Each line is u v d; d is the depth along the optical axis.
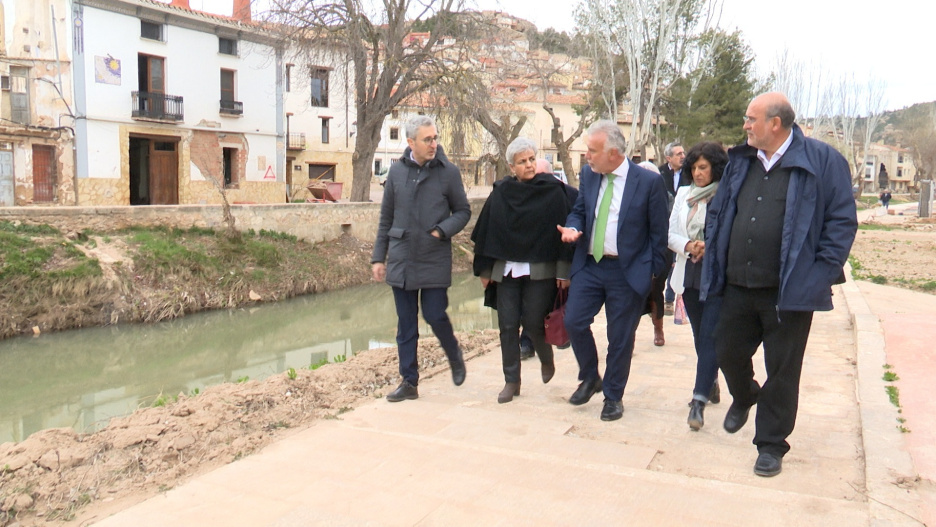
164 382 11.11
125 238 16.75
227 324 15.20
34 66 24.56
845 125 69.19
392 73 24.77
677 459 4.15
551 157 62.66
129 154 28.28
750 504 3.31
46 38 24.70
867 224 30.39
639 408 5.33
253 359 12.52
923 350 6.42
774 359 3.77
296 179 41.56
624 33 30.78
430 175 5.27
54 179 25.25
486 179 39.94
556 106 62.66
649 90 34.81
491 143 29.83
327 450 4.14
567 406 5.39
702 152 5.05
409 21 25.56
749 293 3.84
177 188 29.31
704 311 4.81
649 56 33.00
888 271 14.41
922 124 82.56
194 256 17.05
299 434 4.51
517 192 5.13
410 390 5.43
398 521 3.18
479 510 3.28
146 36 27.56
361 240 22.88
